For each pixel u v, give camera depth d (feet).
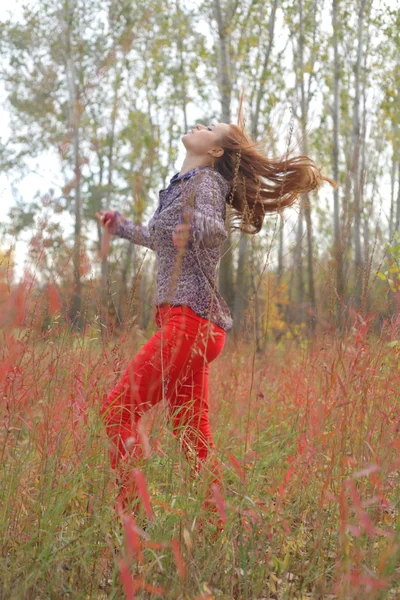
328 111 60.70
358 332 7.86
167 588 6.23
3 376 7.02
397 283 8.61
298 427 9.83
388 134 54.24
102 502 7.10
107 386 8.19
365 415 7.92
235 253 41.88
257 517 6.95
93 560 6.69
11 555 6.82
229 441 9.53
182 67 55.06
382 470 6.72
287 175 10.19
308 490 7.87
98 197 46.34
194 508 6.96
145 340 8.89
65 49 48.80
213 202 8.93
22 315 6.44
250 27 51.49
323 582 6.44
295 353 14.56
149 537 6.51
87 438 7.61
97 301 8.18
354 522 6.92
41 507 7.11
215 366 14.62
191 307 8.77
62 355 7.81
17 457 7.72
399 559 6.63
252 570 6.92
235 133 10.00
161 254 9.13
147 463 7.39
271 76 50.83
